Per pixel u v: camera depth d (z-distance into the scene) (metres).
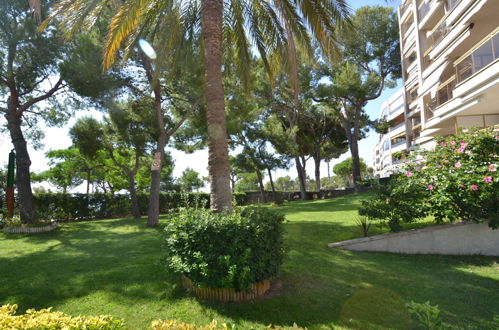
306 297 4.17
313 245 7.31
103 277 5.24
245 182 63.41
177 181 44.78
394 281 4.82
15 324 2.22
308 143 33.62
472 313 3.67
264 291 4.34
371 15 24.97
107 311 3.90
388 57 26.69
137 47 10.72
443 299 4.10
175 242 4.26
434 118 16.30
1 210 13.99
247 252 3.85
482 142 6.70
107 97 12.67
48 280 5.15
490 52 10.21
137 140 14.90
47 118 16.75
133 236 9.84
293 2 7.40
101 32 11.84
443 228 6.78
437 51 17.66
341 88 23.19
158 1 7.83
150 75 12.23
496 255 6.52
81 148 15.59
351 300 4.08
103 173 27.30
